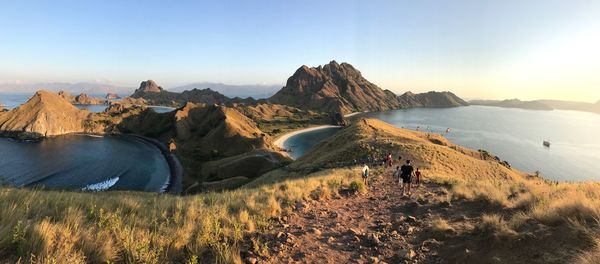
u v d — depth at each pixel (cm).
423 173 2772
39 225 571
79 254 518
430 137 11125
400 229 884
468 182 1848
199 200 1162
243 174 10031
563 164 14025
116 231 661
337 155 5291
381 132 7744
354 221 1016
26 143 17712
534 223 687
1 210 632
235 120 19975
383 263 671
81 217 687
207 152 15762
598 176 11981
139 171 12100
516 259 571
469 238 712
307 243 784
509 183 1588
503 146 18588
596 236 538
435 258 672
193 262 578
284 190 1570
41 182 9956
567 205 704
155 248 593
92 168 12219
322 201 1366
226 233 766
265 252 698
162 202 1086
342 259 694
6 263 467
